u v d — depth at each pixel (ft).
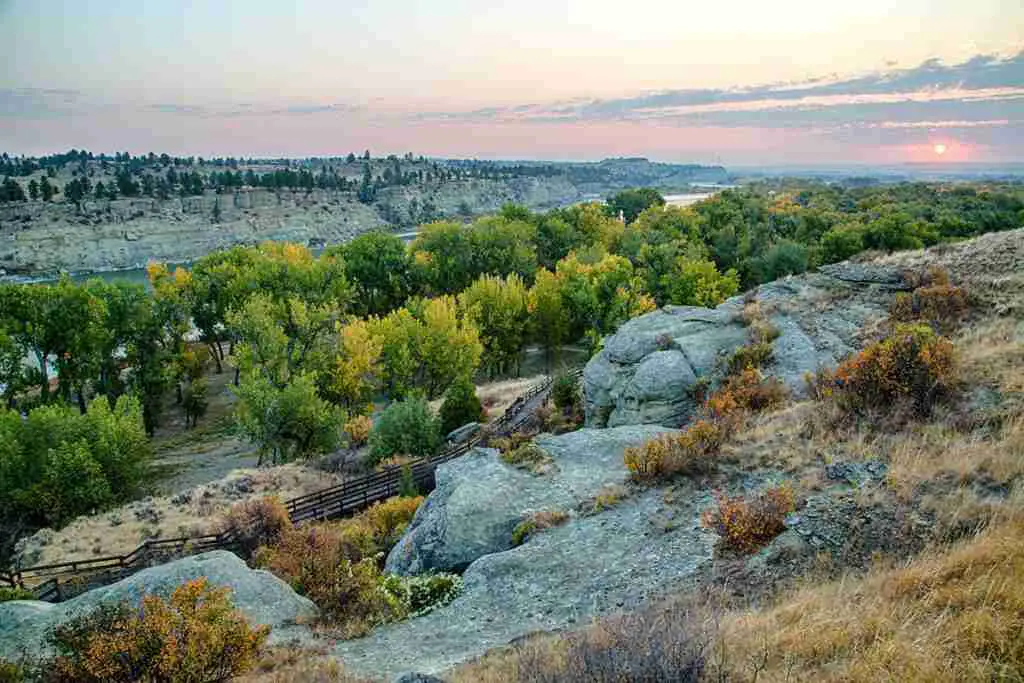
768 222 290.97
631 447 55.62
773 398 61.36
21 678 31.81
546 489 54.80
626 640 22.25
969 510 31.22
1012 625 20.29
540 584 40.40
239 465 135.64
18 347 145.59
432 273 223.92
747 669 21.30
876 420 45.70
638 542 41.42
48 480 97.04
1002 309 61.31
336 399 145.69
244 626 31.53
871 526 33.32
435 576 45.96
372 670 33.32
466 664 30.68
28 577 66.33
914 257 87.20
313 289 188.34
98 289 164.45
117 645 29.12
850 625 22.94
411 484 81.25
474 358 149.89
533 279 239.09
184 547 69.92
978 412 41.83
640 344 82.12
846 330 71.67
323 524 72.59
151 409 167.63
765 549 34.73
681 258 198.49
